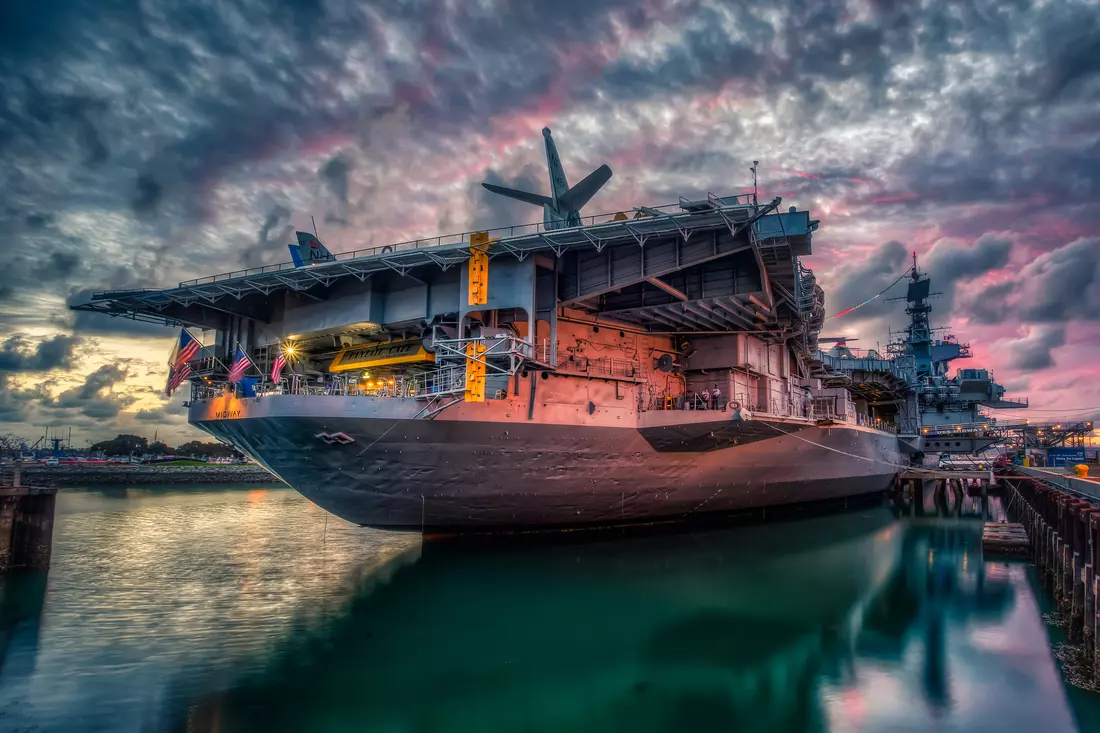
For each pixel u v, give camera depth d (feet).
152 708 39.11
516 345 66.39
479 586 66.90
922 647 50.03
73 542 99.14
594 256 73.00
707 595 65.00
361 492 72.74
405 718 38.81
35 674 44.01
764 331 90.94
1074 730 35.88
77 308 81.20
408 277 75.61
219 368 92.17
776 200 55.52
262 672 45.27
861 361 149.89
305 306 82.84
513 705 40.73
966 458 300.61
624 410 80.94
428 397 65.62
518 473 74.79
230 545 94.63
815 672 45.32
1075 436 199.62
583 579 69.51
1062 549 62.13
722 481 96.02
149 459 366.43
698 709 40.01
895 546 93.45
